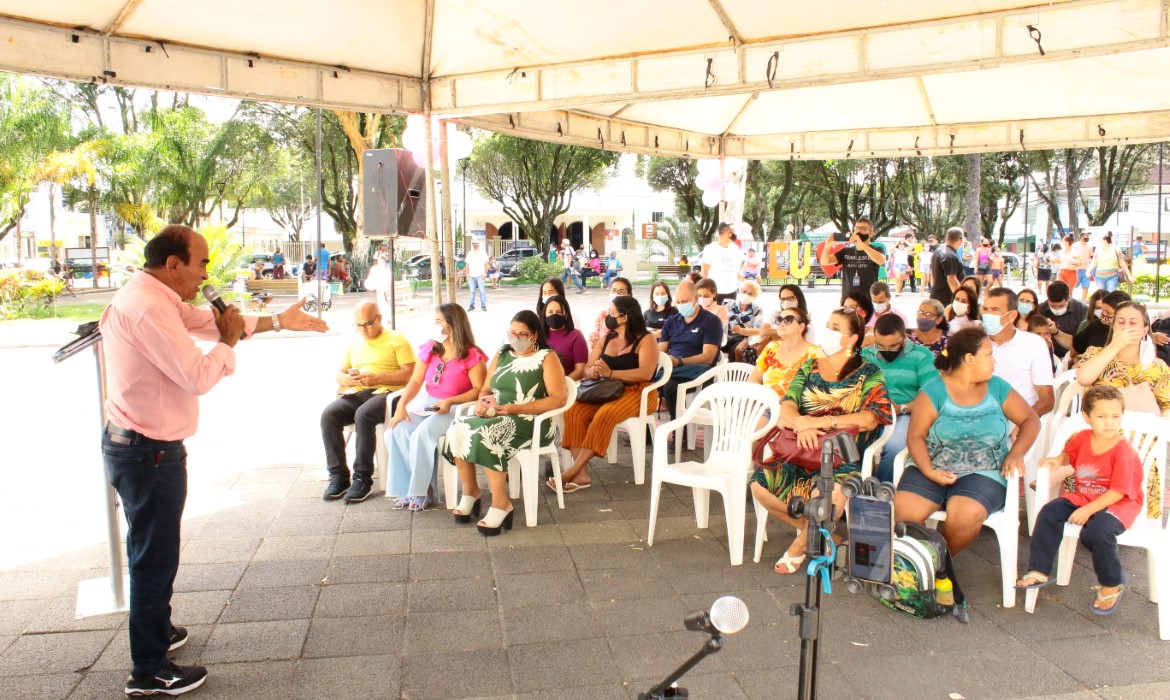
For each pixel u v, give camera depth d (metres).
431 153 7.95
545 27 6.68
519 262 32.41
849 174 34.62
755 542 4.81
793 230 39.03
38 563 4.63
